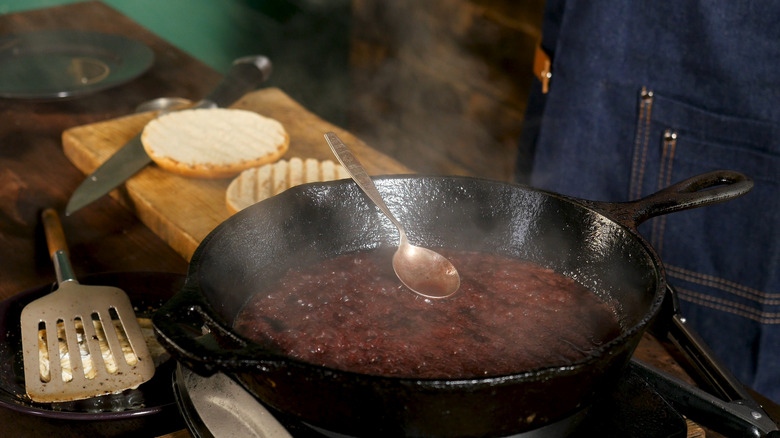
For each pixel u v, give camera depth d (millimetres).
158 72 1503
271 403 731
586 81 1275
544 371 683
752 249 1207
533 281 849
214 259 777
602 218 822
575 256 848
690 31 1188
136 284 969
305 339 783
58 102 1370
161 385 865
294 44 2787
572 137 1312
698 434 805
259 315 806
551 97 1321
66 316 906
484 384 678
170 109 1318
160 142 1194
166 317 701
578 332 799
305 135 1288
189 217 1090
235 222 803
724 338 1265
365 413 699
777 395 1257
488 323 806
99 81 1356
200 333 729
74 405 840
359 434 715
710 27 1170
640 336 717
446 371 758
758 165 1183
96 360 869
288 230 852
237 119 1273
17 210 1130
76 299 921
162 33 3125
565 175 1338
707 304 1262
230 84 1347
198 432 775
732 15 1151
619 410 771
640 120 1256
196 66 1538
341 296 831
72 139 1232
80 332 903
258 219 822
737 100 1178
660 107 1236
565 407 715
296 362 683
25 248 1065
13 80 1361
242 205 1069
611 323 802
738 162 1198
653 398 780
